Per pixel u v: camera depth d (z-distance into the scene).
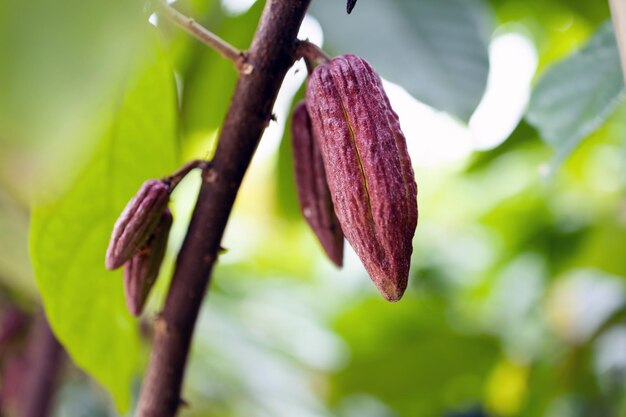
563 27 0.94
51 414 0.80
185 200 1.32
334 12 0.72
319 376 1.33
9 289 0.95
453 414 1.38
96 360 0.64
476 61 0.73
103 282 0.63
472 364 1.31
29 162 0.26
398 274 0.47
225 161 0.53
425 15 0.73
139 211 0.52
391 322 1.47
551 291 1.24
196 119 0.81
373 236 0.47
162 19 0.64
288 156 0.83
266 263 1.75
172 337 0.55
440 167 1.75
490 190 1.59
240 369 1.04
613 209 1.19
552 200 1.36
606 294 1.18
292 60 0.52
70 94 0.25
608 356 1.17
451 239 1.73
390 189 0.47
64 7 0.25
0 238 0.86
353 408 1.38
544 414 1.20
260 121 0.53
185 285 0.54
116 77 0.27
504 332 1.31
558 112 0.65
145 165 0.61
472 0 0.74
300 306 1.46
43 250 0.61
